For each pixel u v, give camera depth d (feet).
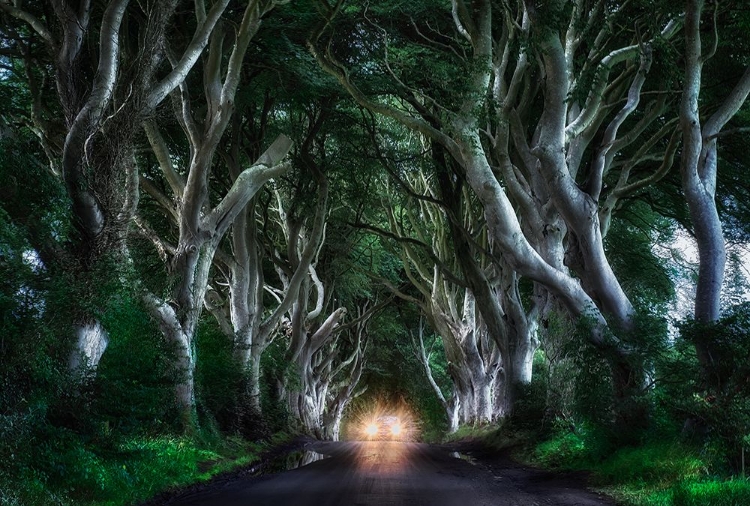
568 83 67.21
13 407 37.96
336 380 200.23
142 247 77.51
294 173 122.21
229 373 89.40
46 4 63.41
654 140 69.15
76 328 45.75
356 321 156.76
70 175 49.60
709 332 49.06
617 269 120.98
